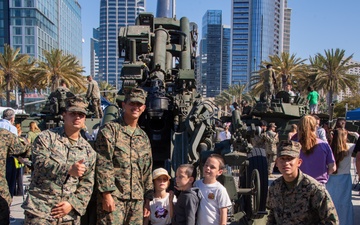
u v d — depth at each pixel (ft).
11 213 24.09
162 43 28.25
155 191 15.65
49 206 12.42
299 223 11.44
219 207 13.43
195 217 13.50
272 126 41.50
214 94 466.29
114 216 13.62
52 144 12.67
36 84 112.06
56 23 294.05
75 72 111.34
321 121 62.28
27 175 38.47
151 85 24.44
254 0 400.06
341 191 18.57
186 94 24.72
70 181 12.78
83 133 20.53
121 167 13.85
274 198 11.89
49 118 44.78
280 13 423.64
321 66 111.24
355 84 110.83
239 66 419.74
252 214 19.56
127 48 29.04
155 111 22.35
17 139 16.35
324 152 15.97
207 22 499.10
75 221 12.95
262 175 19.49
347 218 18.51
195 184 14.14
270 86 56.29
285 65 110.32
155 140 23.56
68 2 335.26
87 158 13.06
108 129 13.93
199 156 19.54
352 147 18.70
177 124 23.25
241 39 418.51
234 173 21.17
